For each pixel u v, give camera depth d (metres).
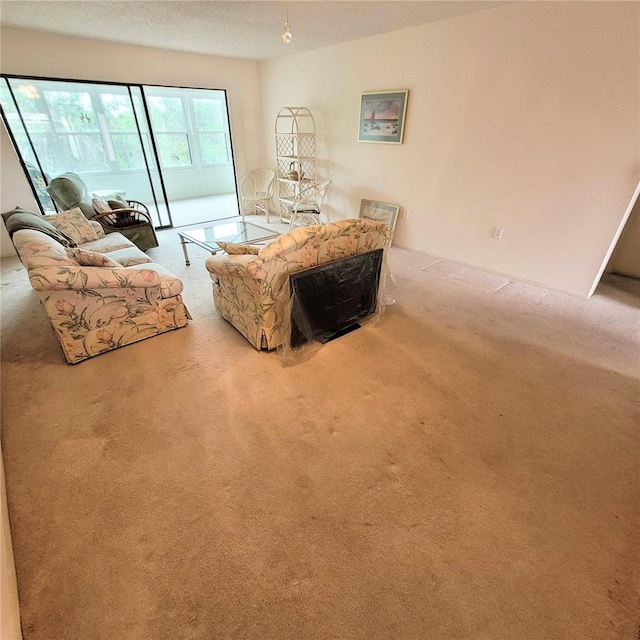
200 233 3.81
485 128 3.14
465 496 1.40
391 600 1.09
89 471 1.50
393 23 3.21
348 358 2.24
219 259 2.27
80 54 3.90
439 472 1.50
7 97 3.73
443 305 2.93
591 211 2.78
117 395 1.93
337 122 4.41
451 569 1.16
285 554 1.21
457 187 3.53
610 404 1.88
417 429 1.71
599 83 2.47
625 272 3.54
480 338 2.47
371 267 2.45
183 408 1.84
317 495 1.41
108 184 4.94
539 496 1.40
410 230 4.12
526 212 3.13
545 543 1.24
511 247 3.33
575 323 2.66
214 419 1.77
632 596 1.10
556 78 2.63
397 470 1.51
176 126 6.00
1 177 3.82
